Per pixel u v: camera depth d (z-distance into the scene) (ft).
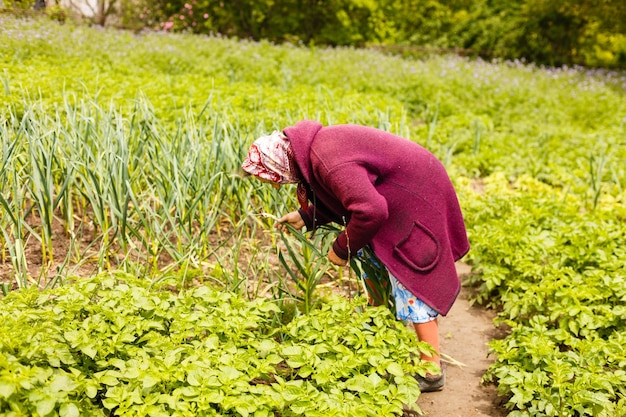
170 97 24.03
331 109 24.81
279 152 9.75
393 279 10.44
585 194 20.59
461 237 10.62
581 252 14.75
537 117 33.60
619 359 10.28
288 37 56.65
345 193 9.25
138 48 37.55
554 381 9.62
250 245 13.80
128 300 9.67
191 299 10.28
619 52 65.67
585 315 11.73
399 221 9.97
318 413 8.18
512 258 14.40
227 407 8.01
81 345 8.38
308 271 12.33
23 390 7.34
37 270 13.21
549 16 59.26
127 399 8.13
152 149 14.85
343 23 58.54
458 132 27.99
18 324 8.26
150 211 13.10
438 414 10.38
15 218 12.71
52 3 43.45
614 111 36.22
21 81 22.26
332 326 9.95
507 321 12.00
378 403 8.56
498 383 11.28
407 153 9.91
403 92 35.68
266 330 11.54
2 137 13.61
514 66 49.52
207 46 41.16
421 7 65.21
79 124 15.62
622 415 9.52
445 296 10.23
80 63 30.71
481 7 64.54
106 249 13.21
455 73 40.81
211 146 14.17
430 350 9.76
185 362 8.56
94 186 12.58
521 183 22.58
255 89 27.71
